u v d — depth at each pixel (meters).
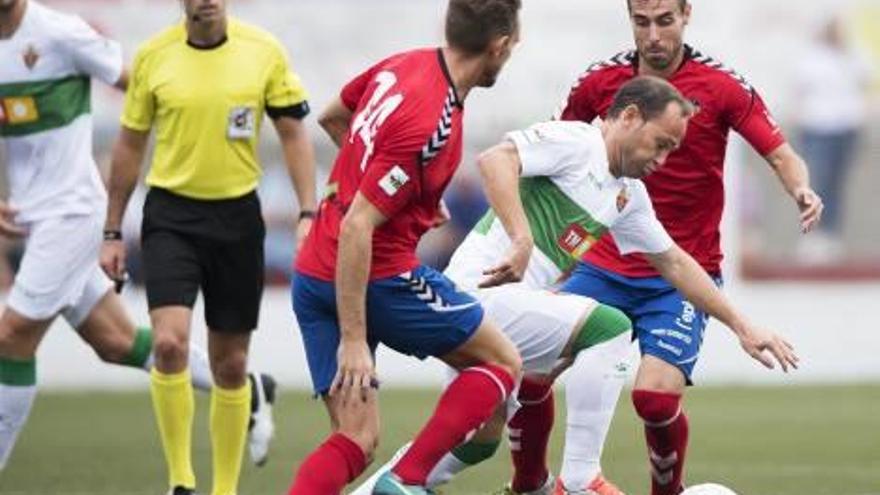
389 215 23.58
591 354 28.25
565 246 26.92
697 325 29.64
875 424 46.31
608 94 30.16
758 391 55.25
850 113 56.72
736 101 29.58
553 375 28.89
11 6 31.89
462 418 24.58
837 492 33.94
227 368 31.34
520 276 24.75
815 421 47.06
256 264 31.11
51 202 32.19
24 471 37.47
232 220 30.73
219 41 30.72
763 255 57.94
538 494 31.06
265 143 55.97
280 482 35.66
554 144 26.08
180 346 30.22
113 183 31.14
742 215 57.72
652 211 27.17
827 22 56.44
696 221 30.11
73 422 47.44
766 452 40.69
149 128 30.97
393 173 23.44
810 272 58.03
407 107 23.50
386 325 24.61
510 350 25.11
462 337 24.73
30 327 32.16
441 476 28.45
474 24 23.84
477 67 24.08
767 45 56.56
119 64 32.53
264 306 57.53
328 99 55.84
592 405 28.44
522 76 55.41
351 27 55.75
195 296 30.50
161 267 30.28
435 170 23.81
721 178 30.20
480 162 25.56
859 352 58.53
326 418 48.19
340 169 24.73
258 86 30.77
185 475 30.81
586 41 55.56
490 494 32.66
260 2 55.50
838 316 58.38
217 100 30.42
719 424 46.47
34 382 32.59
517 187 25.34
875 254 57.75
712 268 30.38
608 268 30.25
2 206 31.98
